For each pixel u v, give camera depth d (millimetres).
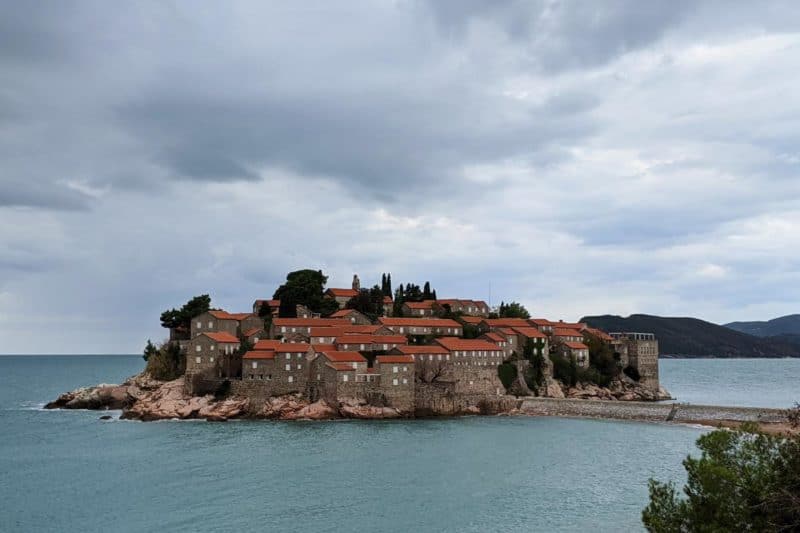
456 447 136500
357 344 199000
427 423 171375
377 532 83438
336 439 146000
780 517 46625
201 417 175750
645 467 117438
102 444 140875
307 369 181500
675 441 142375
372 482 107438
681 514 50438
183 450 133500
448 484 106000
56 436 151625
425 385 185000
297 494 100250
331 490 102500
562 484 105938
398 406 179750
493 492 101375
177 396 183125
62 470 116562
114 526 86188
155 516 90062
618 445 138125
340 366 177750
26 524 87312
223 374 187375
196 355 186000
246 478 110000
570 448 135125
